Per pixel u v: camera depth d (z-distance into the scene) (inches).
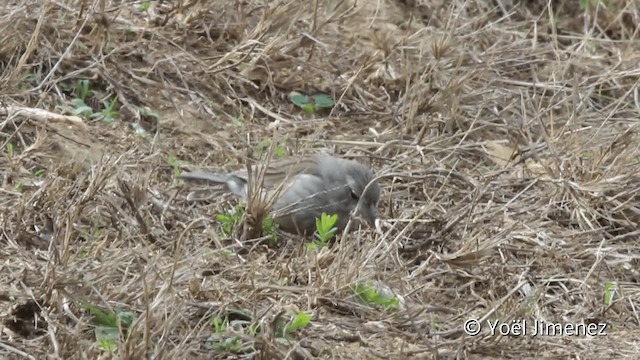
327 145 557.9
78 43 565.6
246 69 592.4
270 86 590.6
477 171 550.9
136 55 577.6
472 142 578.6
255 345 366.0
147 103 558.9
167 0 623.5
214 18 614.9
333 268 416.5
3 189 463.2
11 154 484.4
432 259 452.4
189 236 448.1
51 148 500.7
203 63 586.2
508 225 488.4
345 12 621.0
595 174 528.7
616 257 477.7
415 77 607.2
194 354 361.1
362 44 639.8
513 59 657.6
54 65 553.3
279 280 415.2
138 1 593.0
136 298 381.4
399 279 427.5
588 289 447.2
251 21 623.5
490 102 613.3
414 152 556.1
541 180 523.2
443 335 398.6
